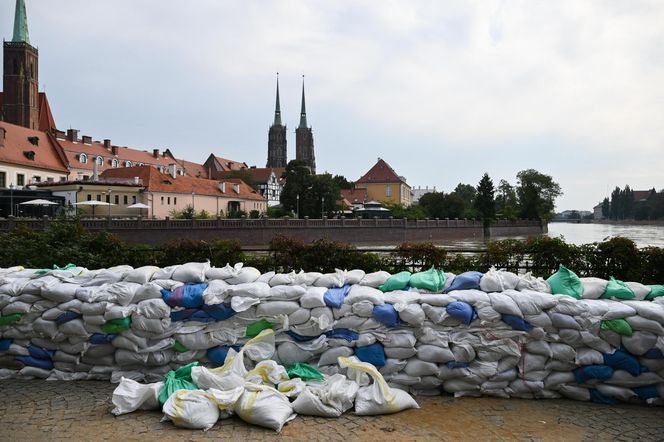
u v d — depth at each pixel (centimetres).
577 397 480
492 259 1016
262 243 4594
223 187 7538
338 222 5119
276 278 561
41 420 429
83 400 476
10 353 547
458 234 6950
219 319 526
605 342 473
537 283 537
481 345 487
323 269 1032
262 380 471
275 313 516
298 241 1057
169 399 431
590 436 402
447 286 546
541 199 9788
